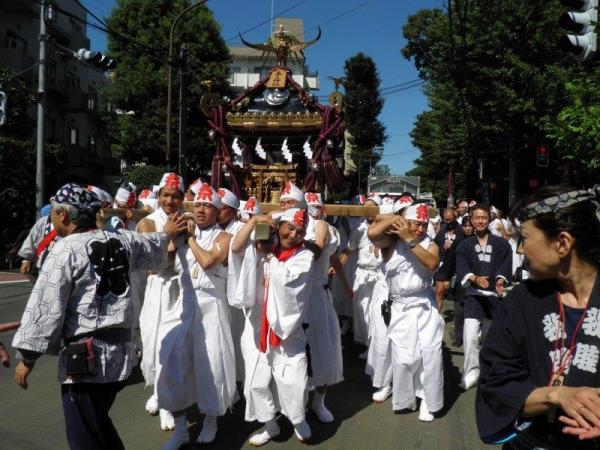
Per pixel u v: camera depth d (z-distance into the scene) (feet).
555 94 58.39
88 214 10.85
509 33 60.23
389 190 100.89
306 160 25.20
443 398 17.90
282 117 23.65
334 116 23.40
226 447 14.97
